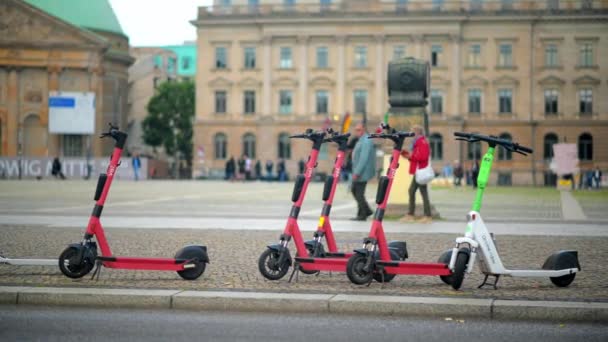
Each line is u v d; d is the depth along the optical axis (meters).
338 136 14.27
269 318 11.67
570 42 102.25
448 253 13.58
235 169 103.00
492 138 12.94
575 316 11.59
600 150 102.44
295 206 13.92
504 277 14.56
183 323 11.27
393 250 14.08
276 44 106.06
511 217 31.88
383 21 103.38
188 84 134.25
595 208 39.78
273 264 13.84
